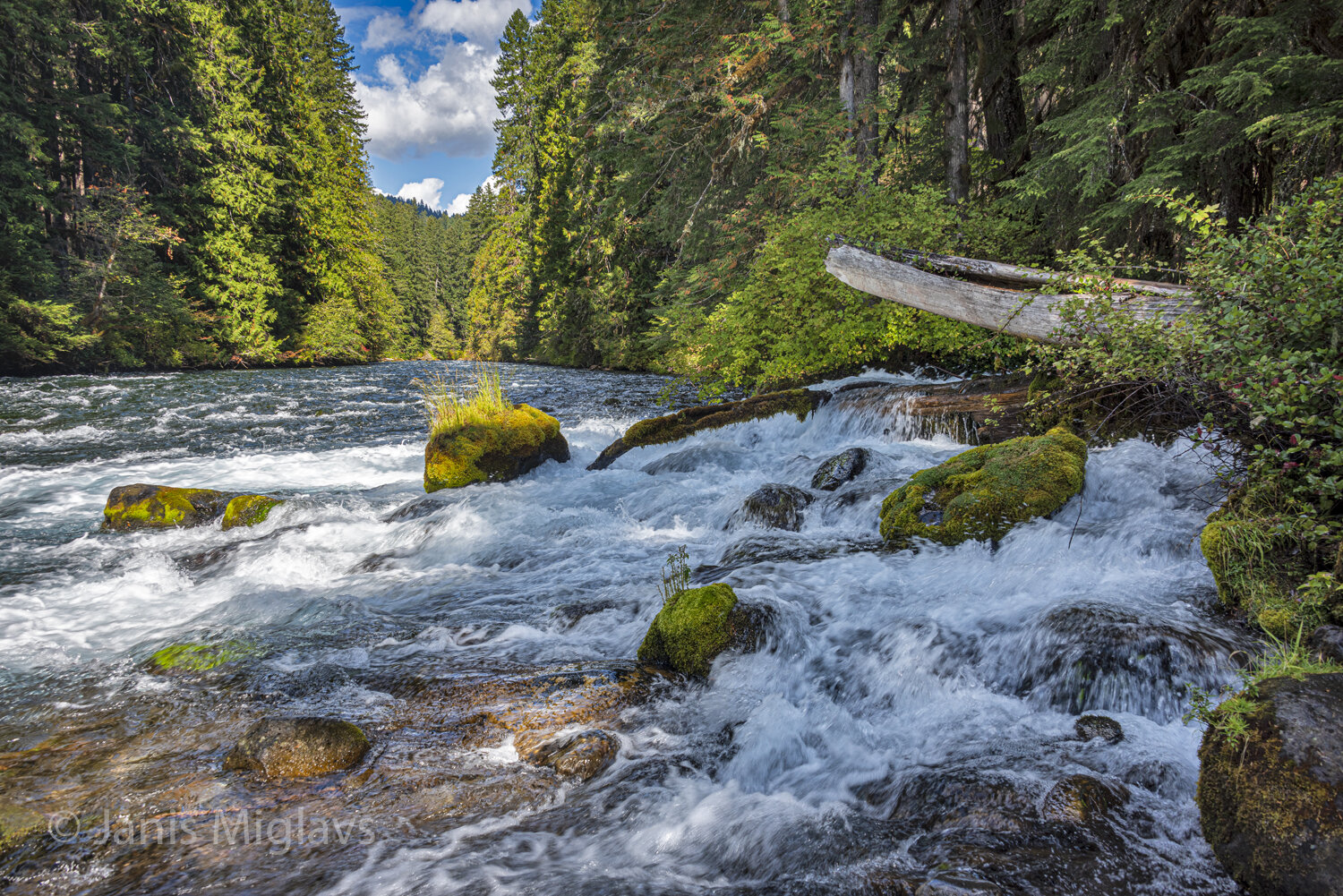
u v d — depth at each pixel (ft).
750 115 50.37
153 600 17.67
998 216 40.70
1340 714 7.32
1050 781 8.85
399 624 15.67
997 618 13.12
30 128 73.87
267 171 115.55
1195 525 15.24
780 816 8.93
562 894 7.69
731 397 49.57
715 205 59.77
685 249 62.59
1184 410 18.21
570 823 8.95
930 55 45.80
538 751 10.55
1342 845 6.44
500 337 176.14
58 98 81.10
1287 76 25.00
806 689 12.31
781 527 20.38
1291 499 11.75
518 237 166.71
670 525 22.71
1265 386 11.46
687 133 57.77
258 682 12.92
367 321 149.89
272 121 123.03
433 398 34.01
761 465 28.48
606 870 8.11
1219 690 9.92
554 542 21.25
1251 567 11.82
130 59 87.81
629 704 11.97
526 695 12.26
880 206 38.32
